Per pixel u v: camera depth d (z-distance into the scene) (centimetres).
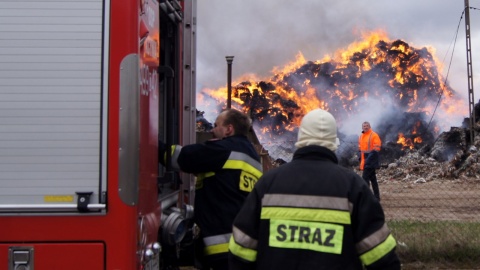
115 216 352
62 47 358
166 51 525
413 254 705
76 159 353
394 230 803
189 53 558
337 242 302
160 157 475
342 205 307
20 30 358
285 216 309
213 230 468
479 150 2717
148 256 382
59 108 355
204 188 475
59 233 350
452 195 1836
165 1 459
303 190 311
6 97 354
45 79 356
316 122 326
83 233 351
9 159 352
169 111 515
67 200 351
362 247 306
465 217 1200
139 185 361
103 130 355
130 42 359
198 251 490
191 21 560
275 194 314
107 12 360
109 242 351
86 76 357
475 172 2541
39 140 353
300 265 302
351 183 313
